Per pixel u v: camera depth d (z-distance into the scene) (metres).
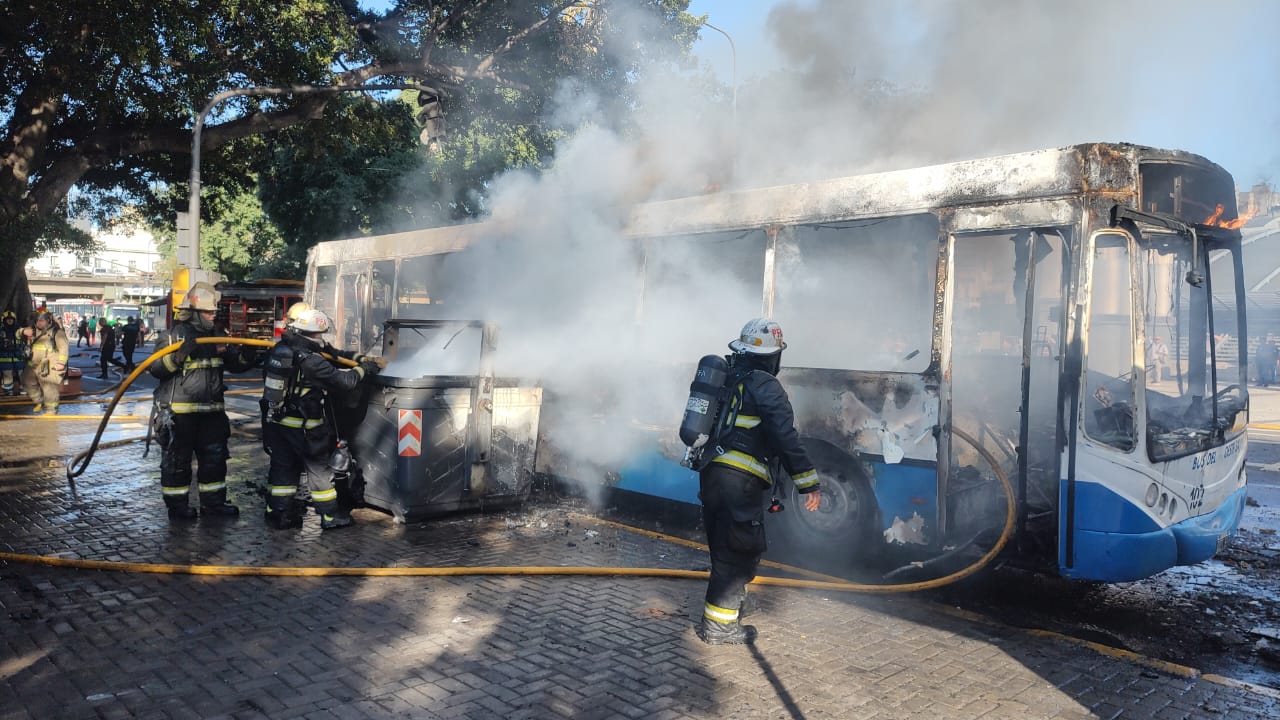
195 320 6.53
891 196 5.69
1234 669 4.31
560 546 6.12
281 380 6.19
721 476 4.20
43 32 13.96
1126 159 4.91
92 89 14.42
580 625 4.46
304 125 18.56
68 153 16.77
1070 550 4.84
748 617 4.71
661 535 6.60
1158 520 4.86
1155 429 5.06
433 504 6.69
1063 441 4.89
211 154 19.19
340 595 4.84
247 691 3.53
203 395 6.50
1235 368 6.17
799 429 6.06
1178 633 4.84
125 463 9.02
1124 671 4.08
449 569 5.32
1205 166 5.53
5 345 16.77
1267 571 6.16
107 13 12.86
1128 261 4.85
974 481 5.71
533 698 3.54
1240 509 5.90
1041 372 6.35
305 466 6.32
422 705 3.45
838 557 5.92
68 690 3.50
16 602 4.59
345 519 6.44
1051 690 3.82
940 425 5.32
